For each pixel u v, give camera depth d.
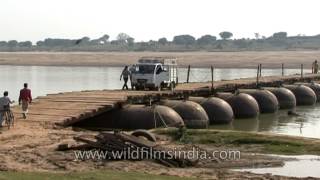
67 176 21.73
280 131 49.41
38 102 45.78
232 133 34.03
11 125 35.78
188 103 49.84
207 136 33.59
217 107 54.16
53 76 140.25
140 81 57.03
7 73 155.75
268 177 24.67
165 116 44.66
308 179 24.52
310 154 30.00
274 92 69.94
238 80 76.06
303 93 75.00
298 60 197.38
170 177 23.23
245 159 28.64
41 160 26.17
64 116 39.69
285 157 29.31
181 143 31.98
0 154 26.89
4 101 34.97
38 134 33.16
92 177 21.75
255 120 58.94
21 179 20.56
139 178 22.28
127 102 46.59
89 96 49.06
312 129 50.72
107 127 44.94
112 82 116.44
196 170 25.94
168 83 58.22
